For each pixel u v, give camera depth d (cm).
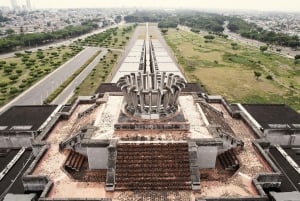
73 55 10688
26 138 3575
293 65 9162
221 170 2758
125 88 3084
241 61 9575
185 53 10994
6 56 10812
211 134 2791
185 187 2348
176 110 3212
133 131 2862
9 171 2966
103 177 2658
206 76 7594
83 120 3400
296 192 2256
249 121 3497
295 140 3644
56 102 5725
